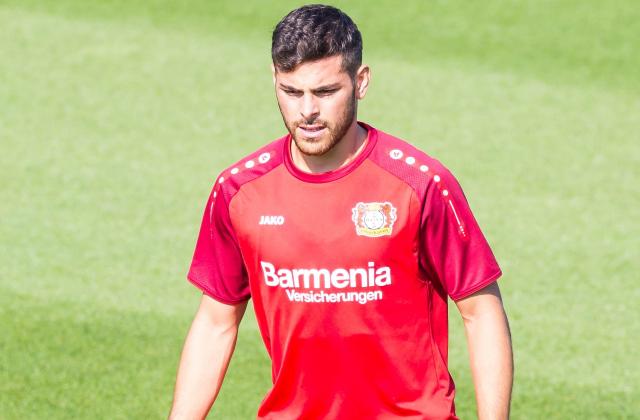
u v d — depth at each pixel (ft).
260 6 163.32
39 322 83.15
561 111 132.16
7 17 158.40
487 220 103.14
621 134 126.00
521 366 77.46
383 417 43.60
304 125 39.73
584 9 161.68
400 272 42.09
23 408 71.20
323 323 42.63
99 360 77.71
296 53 38.73
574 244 98.12
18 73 140.67
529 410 71.31
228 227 43.52
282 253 42.22
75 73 141.28
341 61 39.14
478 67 145.07
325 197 41.75
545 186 111.55
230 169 43.06
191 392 45.03
